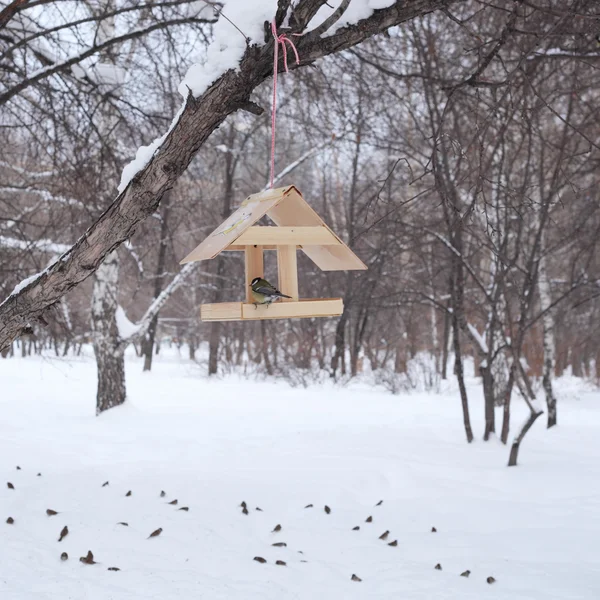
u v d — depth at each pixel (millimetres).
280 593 5266
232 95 4156
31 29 9516
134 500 7344
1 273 10750
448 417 14430
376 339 30125
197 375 26906
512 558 6117
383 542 6531
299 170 27312
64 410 15695
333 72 11320
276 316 5195
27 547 6039
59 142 9703
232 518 7008
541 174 10250
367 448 10430
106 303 14836
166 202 16641
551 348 13805
